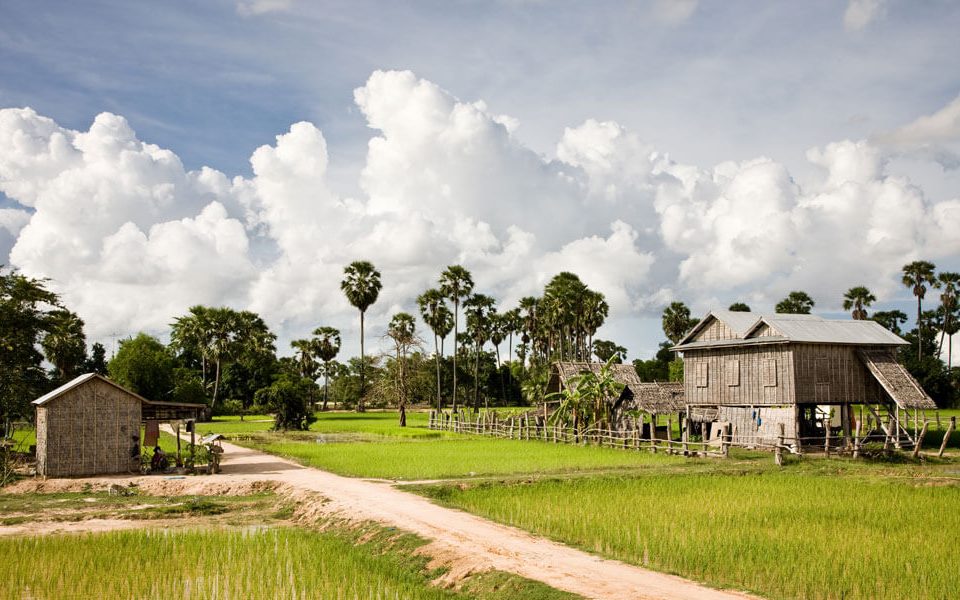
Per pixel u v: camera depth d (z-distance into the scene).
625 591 14.13
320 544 19.19
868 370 41.44
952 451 39.44
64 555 18.06
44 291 43.75
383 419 83.75
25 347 42.78
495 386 117.19
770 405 40.66
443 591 15.45
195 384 87.81
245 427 69.00
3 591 15.18
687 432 41.78
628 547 17.38
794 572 14.92
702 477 29.25
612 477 28.97
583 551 17.38
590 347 90.25
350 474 31.39
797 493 25.11
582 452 40.91
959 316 106.88
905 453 37.09
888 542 17.47
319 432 61.97
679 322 102.50
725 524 19.83
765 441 40.50
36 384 43.50
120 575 16.31
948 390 81.00
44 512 25.72
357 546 19.59
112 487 29.11
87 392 32.97
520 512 21.77
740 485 27.05
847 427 41.19
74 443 32.53
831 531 18.83
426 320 92.06
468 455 39.19
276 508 26.25
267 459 39.34
